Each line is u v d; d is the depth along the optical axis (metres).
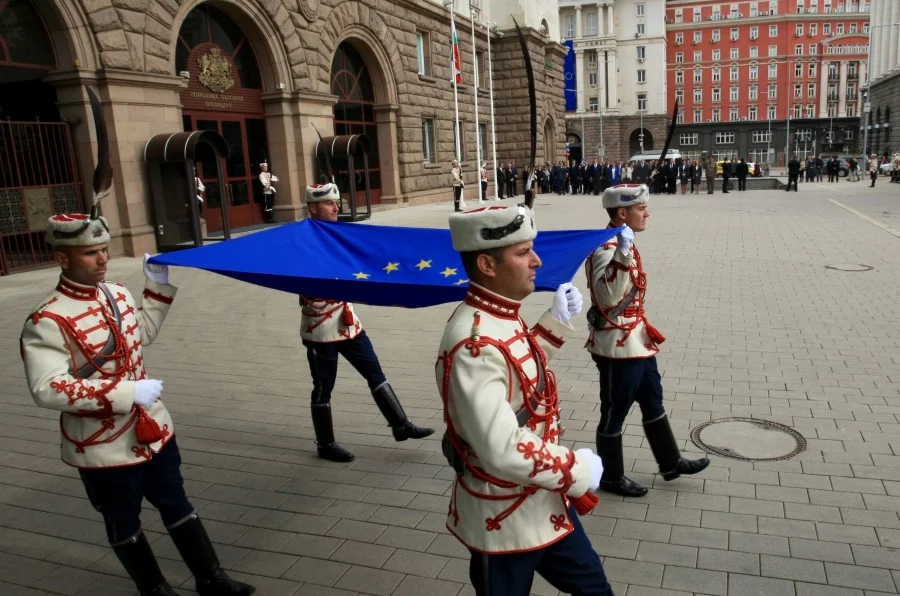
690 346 7.63
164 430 3.36
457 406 2.20
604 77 82.88
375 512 4.39
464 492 2.43
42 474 5.16
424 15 28.55
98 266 3.09
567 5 82.12
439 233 4.19
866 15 89.44
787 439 5.14
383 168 26.86
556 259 3.29
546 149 40.78
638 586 3.49
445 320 9.48
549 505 2.40
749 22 90.69
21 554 4.09
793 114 92.56
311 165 21.44
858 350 7.24
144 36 15.57
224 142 16.47
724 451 5.00
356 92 25.36
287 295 11.45
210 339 8.84
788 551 3.73
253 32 19.75
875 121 62.44
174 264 3.47
